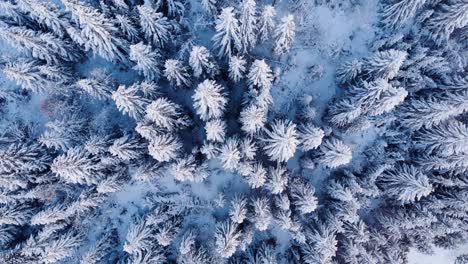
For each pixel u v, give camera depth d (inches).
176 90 832.3
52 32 787.4
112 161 765.3
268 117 846.5
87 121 839.7
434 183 805.9
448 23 753.0
